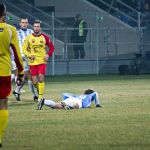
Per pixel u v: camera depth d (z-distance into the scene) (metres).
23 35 41.00
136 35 73.56
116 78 64.94
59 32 71.56
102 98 40.25
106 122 27.20
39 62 35.97
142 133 23.64
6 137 23.00
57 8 82.44
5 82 21.62
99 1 84.38
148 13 80.19
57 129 25.09
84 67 72.25
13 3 79.25
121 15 81.81
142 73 72.69
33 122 27.58
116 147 20.45
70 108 33.22
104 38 72.94
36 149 20.20
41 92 35.19
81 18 71.81
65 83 57.69
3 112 21.48
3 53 21.66
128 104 35.84
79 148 20.31
